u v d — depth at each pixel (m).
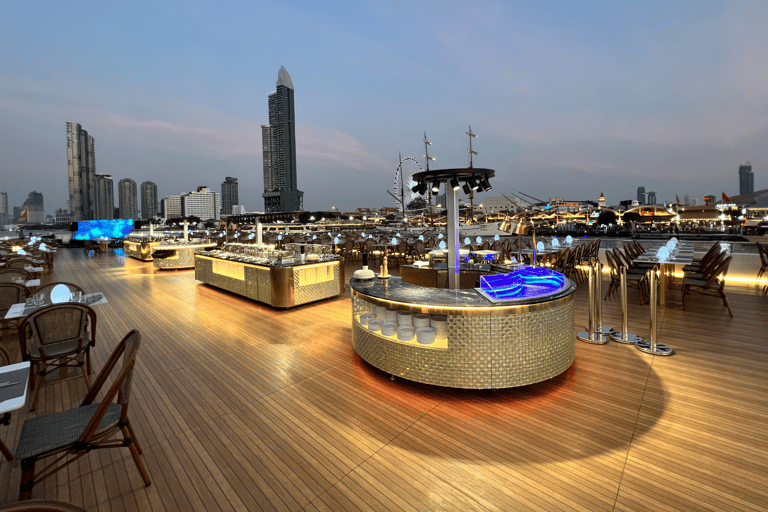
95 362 3.89
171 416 2.71
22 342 2.89
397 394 3.01
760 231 12.06
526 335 2.87
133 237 16.09
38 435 1.73
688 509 1.70
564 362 3.12
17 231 24.25
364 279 3.95
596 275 4.17
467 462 2.10
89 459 2.22
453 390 3.05
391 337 3.28
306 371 3.51
